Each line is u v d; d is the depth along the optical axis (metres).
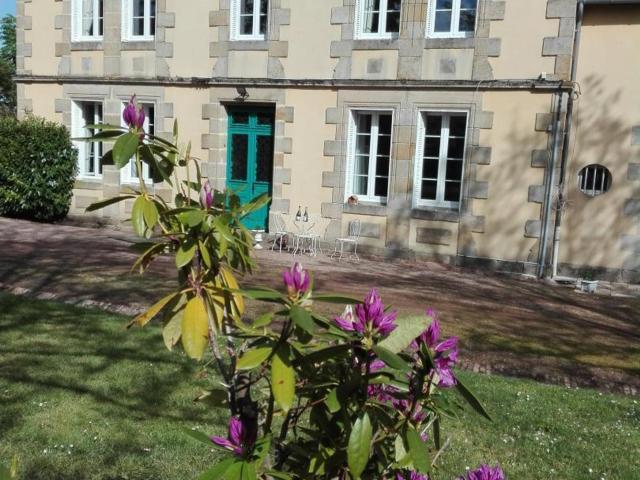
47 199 15.38
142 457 4.31
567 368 6.61
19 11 16.02
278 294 1.75
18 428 4.62
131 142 1.96
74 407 5.02
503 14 11.69
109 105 15.19
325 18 12.98
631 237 11.30
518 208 11.84
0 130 15.30
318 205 13.32
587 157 11.48
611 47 11.24
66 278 9.14
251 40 13.72
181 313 1.99
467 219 12.20
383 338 1.77
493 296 10.10
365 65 12.77
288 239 13.52
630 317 9.20
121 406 5.09
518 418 5.20
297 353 1.78
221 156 14.27
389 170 12.76
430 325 1.86
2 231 13.49
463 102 12.09
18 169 15.23
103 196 15.33
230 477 1.65
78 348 6.34
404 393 1.94
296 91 13.33
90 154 15.90
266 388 2.19
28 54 16.05
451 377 1.84
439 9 12.38
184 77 14.30
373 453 1.94
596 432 5.02
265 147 14.13
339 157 13.07
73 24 15.48
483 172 12.05
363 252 13.00
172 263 10.60
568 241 11.68
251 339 2.04
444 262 12.43
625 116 11.24
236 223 2.12
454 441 4.73
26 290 8.45
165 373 5.78
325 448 1.91
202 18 14.07
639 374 6.54
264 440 1.78
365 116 13.21
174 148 2.15
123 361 6.03
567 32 11.29
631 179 11.25
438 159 12.62
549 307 9.57
